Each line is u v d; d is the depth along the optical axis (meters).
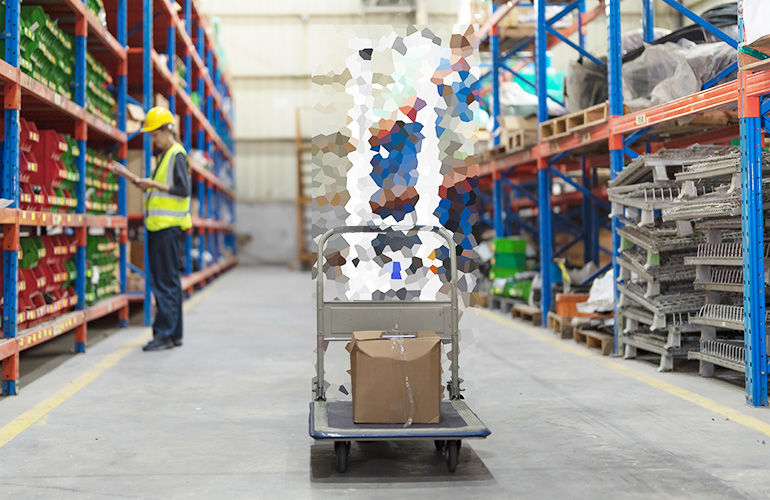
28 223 5.01
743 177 4.33
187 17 11.67
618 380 5.18
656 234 5.43
